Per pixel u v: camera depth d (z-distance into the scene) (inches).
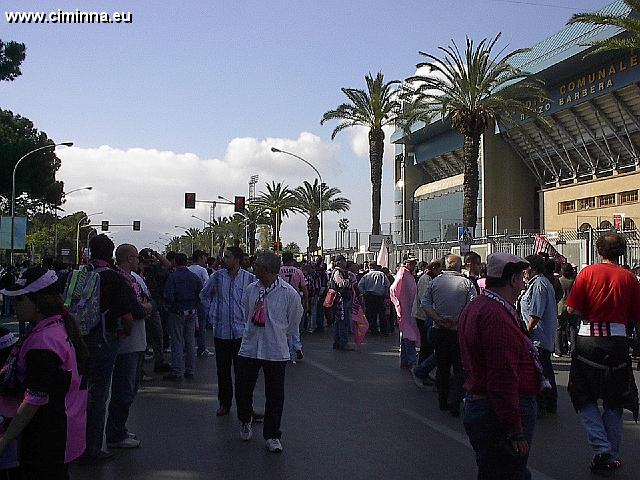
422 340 460.4
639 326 272.8
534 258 360.8
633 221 1775.3
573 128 2113.7
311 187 2568.9
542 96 1380.4
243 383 301.3
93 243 268.8
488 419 168.9
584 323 270.8
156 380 468.1
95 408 265.6
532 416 173.2
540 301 354.0
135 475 255.9
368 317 804.0
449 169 2812.5
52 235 3494.1
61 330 167.3
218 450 291.7
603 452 260.2
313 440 309.6
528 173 2449.6
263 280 296.4
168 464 270.5
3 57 1336.1
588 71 1945.1
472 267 449.4
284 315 295.1
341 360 582.6
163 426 335.0
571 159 2225.6
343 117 1669.5
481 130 1272.1
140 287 297.6
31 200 2741.1
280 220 3043.8
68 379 165.0
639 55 1763.0
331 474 258.1
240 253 360.5
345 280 674.8
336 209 2596.0
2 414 165.5
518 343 166.4
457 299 365.7
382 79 1643.7
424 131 2635.3
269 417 290.2
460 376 358.6
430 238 2736.2
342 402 398.0
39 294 168.2
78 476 253.6
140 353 305.1
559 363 574.9
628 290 265.1
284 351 292.5
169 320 471.2
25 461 160.7
